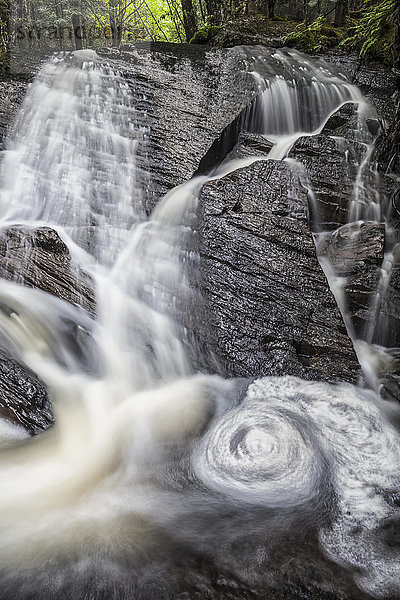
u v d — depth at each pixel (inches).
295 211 203.2
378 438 130.3
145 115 284.0
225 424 136.4
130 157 259.3
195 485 116.3
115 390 155.7
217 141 268.5
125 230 225.5
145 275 197.6
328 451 124.8
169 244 208.4
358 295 182.5
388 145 242.8
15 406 133.6
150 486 116.5
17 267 183.2
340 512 106.0
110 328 175.3
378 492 112.0
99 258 209.0
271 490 113.1
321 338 160.9
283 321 165.2
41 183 255.8
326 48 387.2
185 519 104.8
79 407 145.4
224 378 155.7
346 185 228.2
